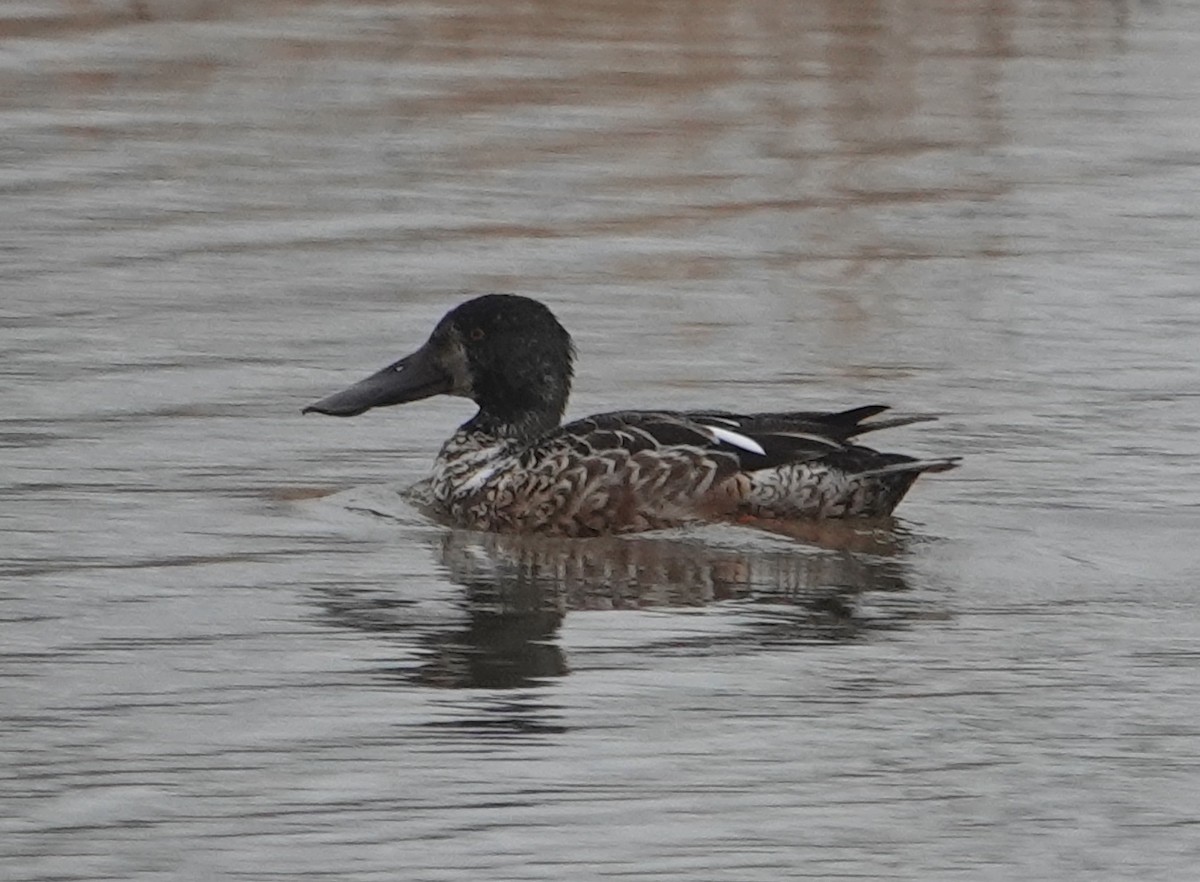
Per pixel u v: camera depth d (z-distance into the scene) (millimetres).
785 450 15125
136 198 23438
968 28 31500
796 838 10516
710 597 13828
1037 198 24234
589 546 14914
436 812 10727
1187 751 11555
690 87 28078
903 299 20812
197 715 11859
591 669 12562
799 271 21672
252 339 19391
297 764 11242
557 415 16156
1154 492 15867
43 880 10031
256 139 25688
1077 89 28688
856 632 13227
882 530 15102
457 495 15539
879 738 11664
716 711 11969
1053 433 17234
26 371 18422
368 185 24141
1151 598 13859
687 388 18422
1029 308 20609
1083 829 10672
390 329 19750
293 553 14617
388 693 12180
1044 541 14859
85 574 14117
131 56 28938
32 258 21469
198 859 10242
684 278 21375
